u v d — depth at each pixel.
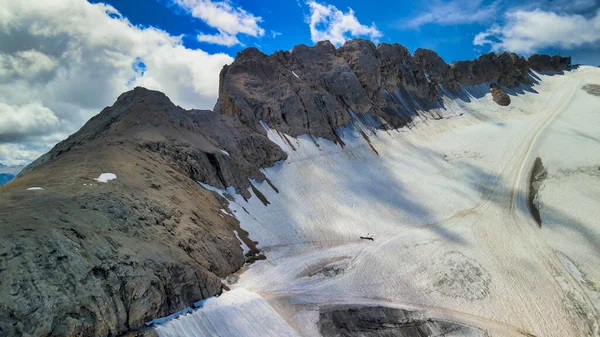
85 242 23.28
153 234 28.81
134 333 21.66
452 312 31.72
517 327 30.70
